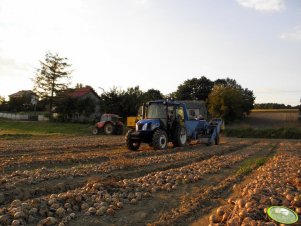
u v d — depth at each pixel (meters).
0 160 12.70
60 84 57.41
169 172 10.34
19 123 48.56
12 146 19.59
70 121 53.44
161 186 8.61
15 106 76.50
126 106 45.88
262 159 13.99
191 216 6.55
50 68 56.75
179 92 68.31
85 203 6.79
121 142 23.22
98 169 10.71
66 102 53.38
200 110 26.41
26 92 83.56
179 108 19.09
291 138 33.81
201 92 67.31
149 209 6.91
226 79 68.19
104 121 35.28
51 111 57.31
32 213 6.15
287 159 13.73
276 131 34.91
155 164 12.69
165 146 17.73
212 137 21.56
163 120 18.33
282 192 7.31
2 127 43.06
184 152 16.69
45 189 7.93
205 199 7.58
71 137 30.53
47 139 27.27
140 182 9.10
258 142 26.19
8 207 6.60
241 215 5.57
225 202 7.44
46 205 6.53
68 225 5.88
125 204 7.19
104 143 22.14
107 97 46.88
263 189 7.26
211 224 5.69
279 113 57.88
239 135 35.75
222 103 47.94
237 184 9.12
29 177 8.94
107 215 6.45
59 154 15.87
